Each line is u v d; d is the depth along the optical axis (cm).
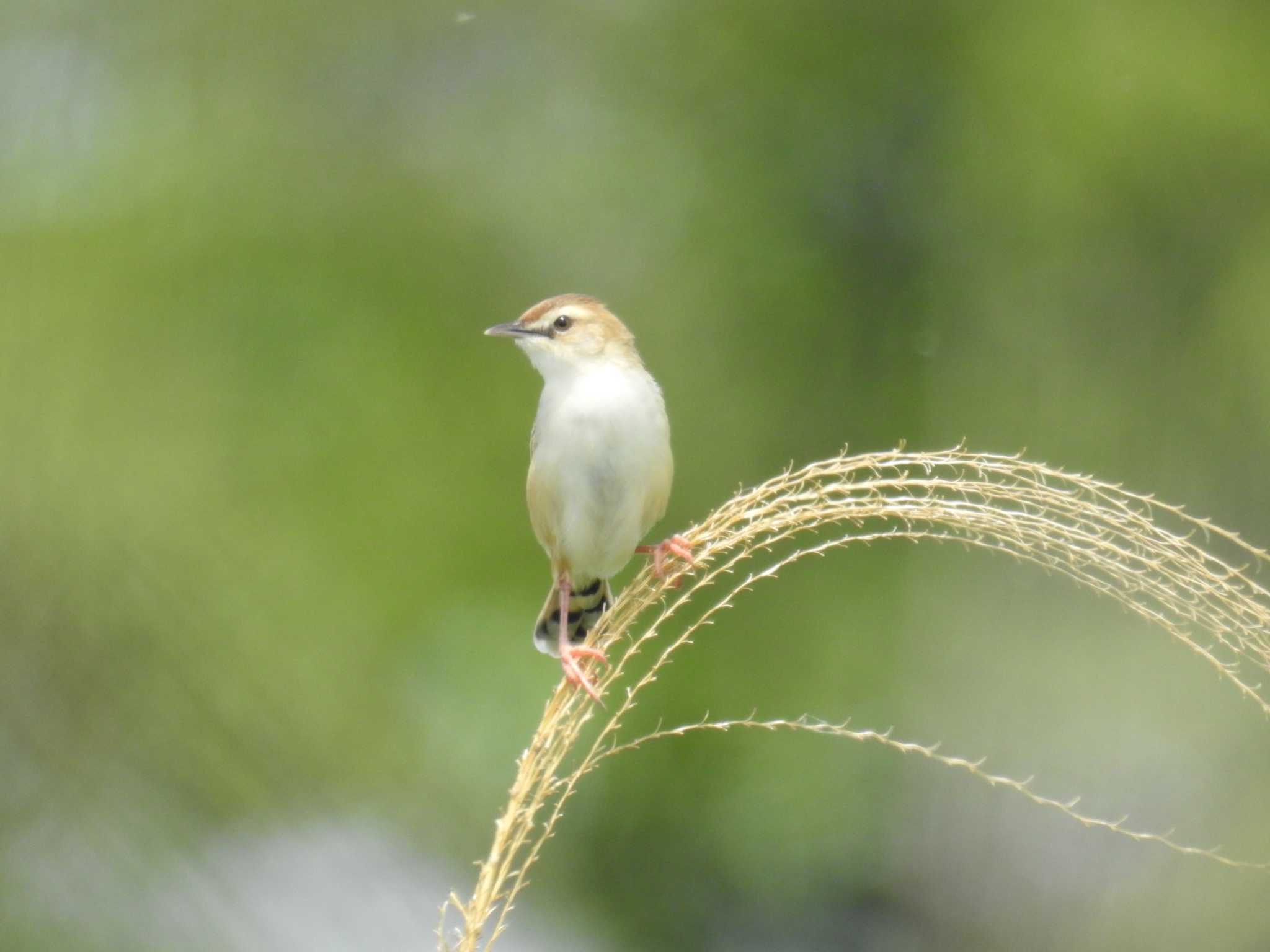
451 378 1349
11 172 1296
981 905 1298
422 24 1505
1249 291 1444
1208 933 1238
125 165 1357
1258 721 1301
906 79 1512
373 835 1060
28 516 912
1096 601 1382
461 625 1218
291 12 1456
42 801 823
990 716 1348
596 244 1474
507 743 1177
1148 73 1444
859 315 1486
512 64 1546
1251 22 1504
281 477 1234
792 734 1316
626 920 1299
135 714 872
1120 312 1477
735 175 1515
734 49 1552
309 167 1428
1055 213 1466
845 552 1412
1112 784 1311
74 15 1349
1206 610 500
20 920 805
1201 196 1464
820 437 1437
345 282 1367
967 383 1464
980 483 533
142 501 1020
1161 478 1418
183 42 1413
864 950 1312
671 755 1295
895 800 1330
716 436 1407
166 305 1287
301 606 1134
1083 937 1259
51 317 1213
